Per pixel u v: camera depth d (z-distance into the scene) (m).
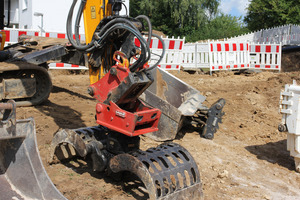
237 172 5.31
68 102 8.30
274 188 4.91
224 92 10.99
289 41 23.08
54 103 7.97
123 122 3.90
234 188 4.74
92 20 4.58
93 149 4.27
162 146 4.26
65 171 4.54
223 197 4.39
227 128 7.57
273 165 5.79
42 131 5.76
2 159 3.58
